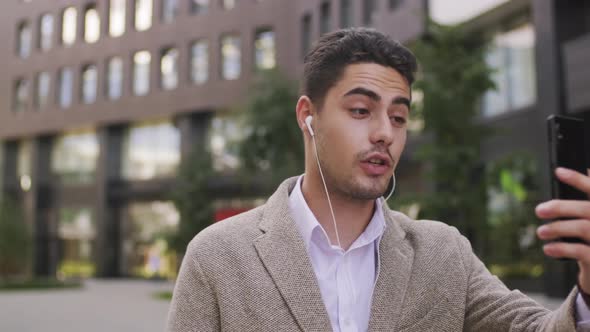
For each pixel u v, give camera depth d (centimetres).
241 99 2309
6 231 2725
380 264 133
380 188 130
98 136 3231
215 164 2473
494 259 1188
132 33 3153
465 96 988
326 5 2358
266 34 2784
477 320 139
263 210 144
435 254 141
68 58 3316
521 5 1520
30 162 3394
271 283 129
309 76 137
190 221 2186
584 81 1227
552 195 98
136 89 3139
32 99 3391
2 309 1484
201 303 132
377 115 130
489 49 1060
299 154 1656
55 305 1606
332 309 133
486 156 1650
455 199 979
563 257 91
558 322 110
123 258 3144
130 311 1420
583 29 1352
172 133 3089
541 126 1359
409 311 132
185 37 3000
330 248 135
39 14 3438
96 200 3203
